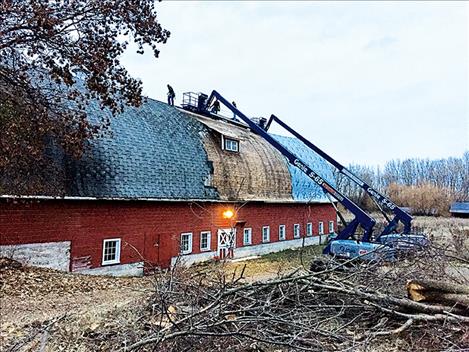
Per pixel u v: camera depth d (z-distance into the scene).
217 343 4.90
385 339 5.45
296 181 29.38
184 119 22.20
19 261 12.79
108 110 17.31
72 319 6.55
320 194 32.66
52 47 10.85
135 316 5.93
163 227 17.84
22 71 11.41
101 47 11.28
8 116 10.88
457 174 112.88
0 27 10.19
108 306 8.09
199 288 5.99
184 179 19.11
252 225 24.14
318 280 6.17
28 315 7.96
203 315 5.06
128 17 11.37
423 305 5.70
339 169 14.83
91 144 15.48
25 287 10.51
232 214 21.98
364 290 6.36
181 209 18.88
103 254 15.30
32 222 13.25
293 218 28.84
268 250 25.56
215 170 21.28
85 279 12.65
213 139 22.64
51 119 11.89
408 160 129.62
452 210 62.66
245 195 23.38
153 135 18.89
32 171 12.78
